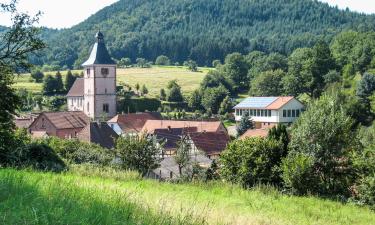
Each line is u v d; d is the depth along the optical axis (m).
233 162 33.69
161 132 84.75
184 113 138.88
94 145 45.66
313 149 32.06
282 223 13.90
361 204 27.67
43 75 185.00
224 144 75.81
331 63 145.12
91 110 123.69
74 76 166.62
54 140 42.00
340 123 32.09
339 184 31.58
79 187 10.02
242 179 32.91
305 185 29.75
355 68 147.50
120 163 39.34
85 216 6.86
